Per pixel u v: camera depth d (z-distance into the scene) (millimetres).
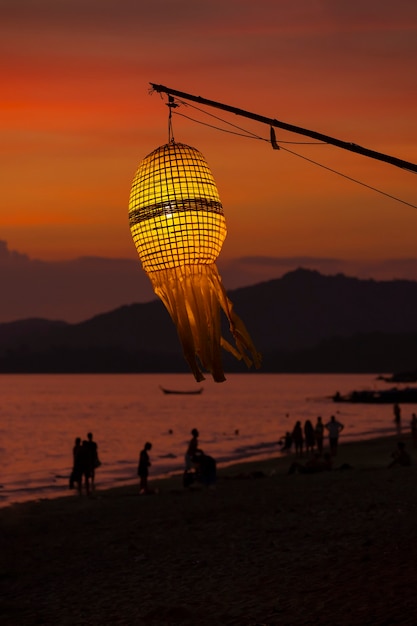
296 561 12445
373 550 12234
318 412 121312
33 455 57594
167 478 36156
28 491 32656
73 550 16172
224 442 67000
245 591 10930
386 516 15703
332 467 33688
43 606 11484
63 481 37062
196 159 4734
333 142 5809
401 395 143625
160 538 16562
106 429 88812
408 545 12109
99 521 20109
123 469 43094
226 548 14562
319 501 19797
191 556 14164
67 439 74562
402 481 22641
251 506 20297
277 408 137500
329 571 11250
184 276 4664
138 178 4777
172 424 97500
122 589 12117
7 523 20812
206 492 25094
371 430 77375
